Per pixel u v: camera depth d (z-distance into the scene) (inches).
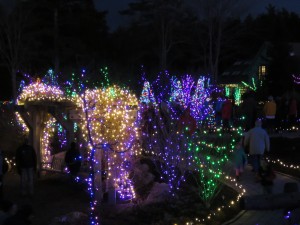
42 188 618.2
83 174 594.2
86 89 579.8
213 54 2508.6
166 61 2465.6
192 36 2504.9
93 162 510.9
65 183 637.3
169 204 466.3
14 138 857.5
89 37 2239.2
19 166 573.9
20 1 2047.2
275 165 657.0
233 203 458.3
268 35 2583.7
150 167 581.6
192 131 586.9
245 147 557.3
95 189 513.3
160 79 957.2
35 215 491.2
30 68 1951.3
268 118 970.1
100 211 472.4
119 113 520.4
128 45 2500.0
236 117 1011.9
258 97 1600.6
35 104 649.6
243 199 229.9
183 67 2608.3
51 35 2064.5
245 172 608.1
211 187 501.7
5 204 343.6
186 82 784.3
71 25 2170.3
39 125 692.7
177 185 514.9
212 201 475.8
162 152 557.6
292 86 1706.4
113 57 2380.7
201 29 2372.0
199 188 486.0
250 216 415.2
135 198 513.0
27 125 689.6
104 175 554.9
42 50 2094.0
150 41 2544.3
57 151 770.8
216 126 898.1
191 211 443.8
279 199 231.1
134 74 1736.0
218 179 544.1
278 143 805.9
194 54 2496.3
